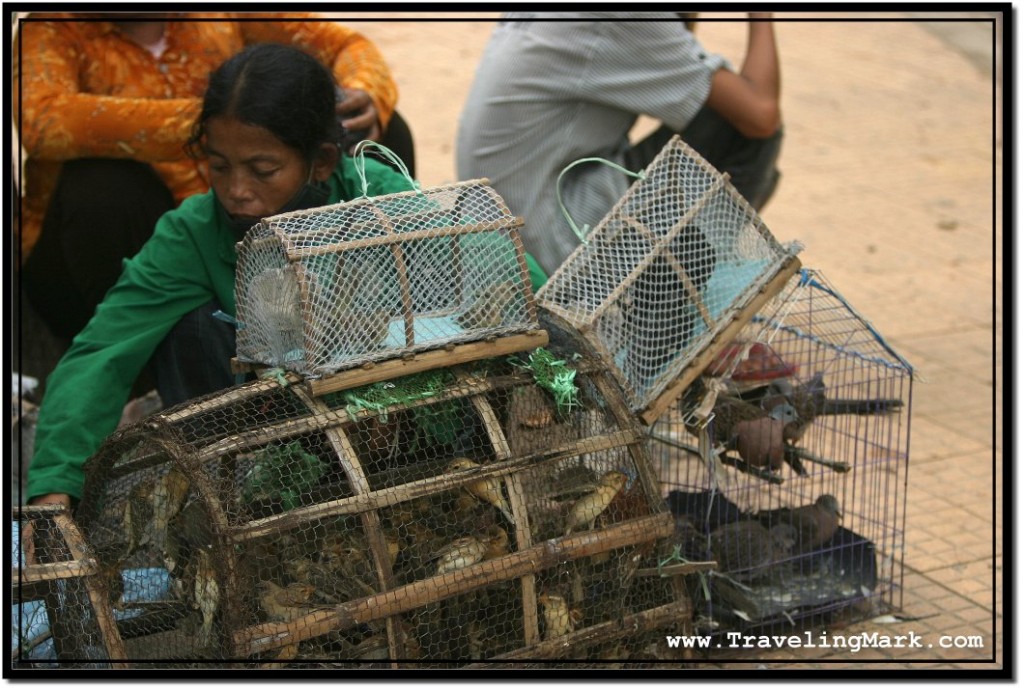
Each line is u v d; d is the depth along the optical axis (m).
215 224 4.41
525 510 3.63
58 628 3.74
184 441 3.52
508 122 5.95
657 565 3.97
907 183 10.90
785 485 5.73
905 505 5.18
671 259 4.34
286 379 3.68
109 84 5.66
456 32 14.05
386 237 3.69
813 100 12.97
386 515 3.68
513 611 3.74
